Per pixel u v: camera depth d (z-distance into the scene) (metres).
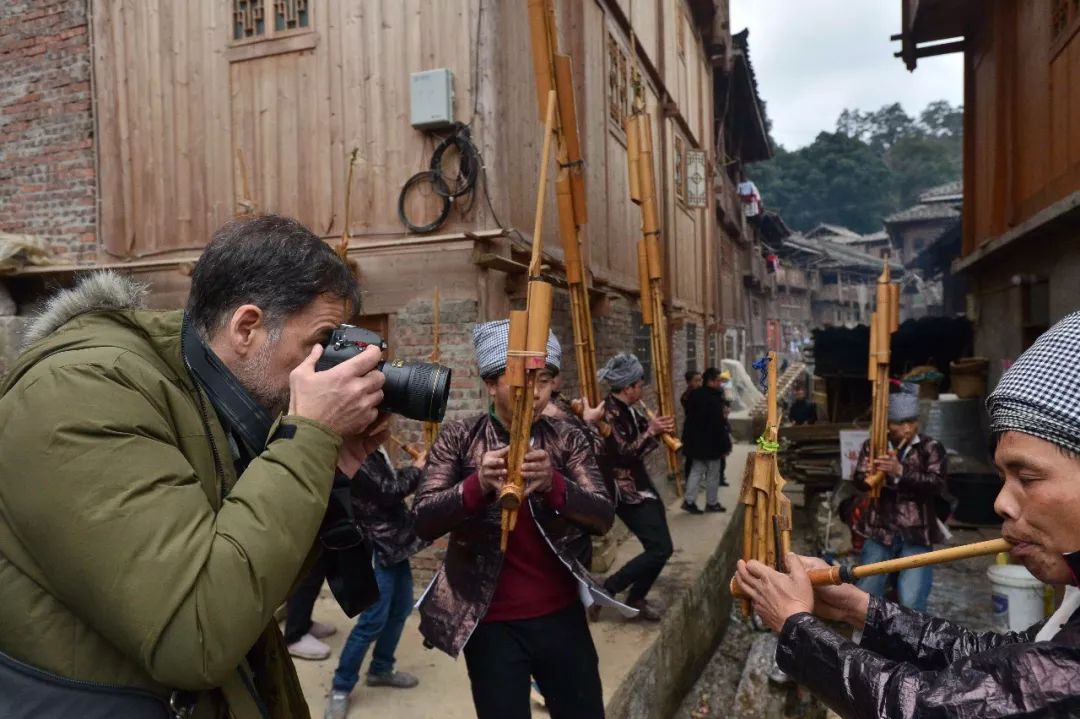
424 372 1.17
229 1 4.68
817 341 9.98
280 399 1.11
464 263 4.16
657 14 9.06
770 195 55.47
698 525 6.38
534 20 2.61
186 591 0.87
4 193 5.22
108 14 4.96
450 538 2.20
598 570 4.86
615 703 2.98
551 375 2.27
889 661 1.09
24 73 5.16
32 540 0.88
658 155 8.91
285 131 4.56
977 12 8.12
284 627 3.92
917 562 1.31
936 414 7.68
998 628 3.34
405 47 4.31
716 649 5.07
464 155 4.15
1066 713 0.89
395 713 3.00
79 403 0.90
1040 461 0.97
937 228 34.28
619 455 3.99
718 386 7.05
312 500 0.98
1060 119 5.52
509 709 2.05
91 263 4.93
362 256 4.35
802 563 1.43
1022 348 6.73
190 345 1.08
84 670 0.92
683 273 10.60
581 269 2.90
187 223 4.79
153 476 0.91
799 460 7.36
